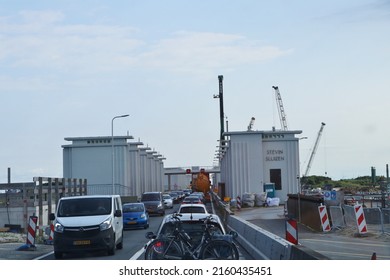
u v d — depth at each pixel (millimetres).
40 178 44812
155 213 70812
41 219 44344
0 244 34906
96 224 26344
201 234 17969
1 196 44812
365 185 121312
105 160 93625
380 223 40438
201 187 104000
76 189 56156
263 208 84250
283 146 95938
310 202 48406
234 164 94500
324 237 38031
